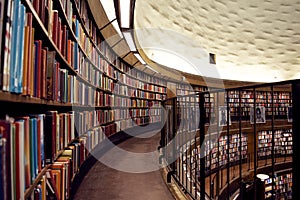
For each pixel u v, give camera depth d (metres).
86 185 2.51
